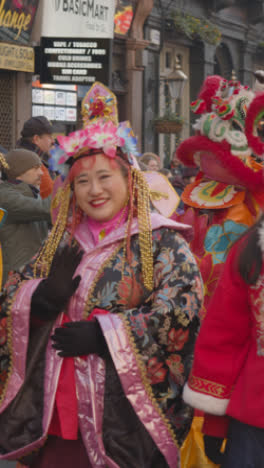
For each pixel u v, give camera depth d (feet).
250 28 62.34
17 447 7.85
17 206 14.74
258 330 6.86
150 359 7.45
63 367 7.77
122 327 7.43
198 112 11.39
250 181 10.75
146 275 7.81
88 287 7.81
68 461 7.90
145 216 7.93
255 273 6.75
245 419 6.86
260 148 10.85
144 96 48.73
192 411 7.80
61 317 7.93
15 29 32.27
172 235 7.89
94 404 7.57
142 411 7.47
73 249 7.89
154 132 50.14
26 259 15.23
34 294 7.81
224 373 7.10
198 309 7.65
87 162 7.93
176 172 31.45
